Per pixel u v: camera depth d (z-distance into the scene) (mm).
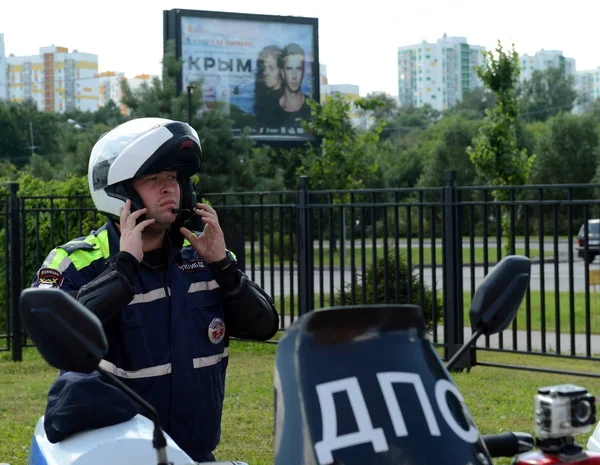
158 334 2830
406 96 157625
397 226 8781
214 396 2934
